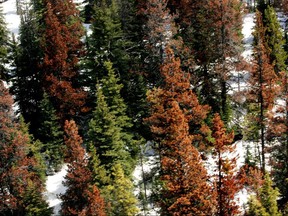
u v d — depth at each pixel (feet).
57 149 145.59
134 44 166.91
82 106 158.20
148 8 156.76
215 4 148.56
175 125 103.91
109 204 106.93
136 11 171.94
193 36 162.50
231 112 148.97
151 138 152.46
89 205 106.42
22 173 120.57
